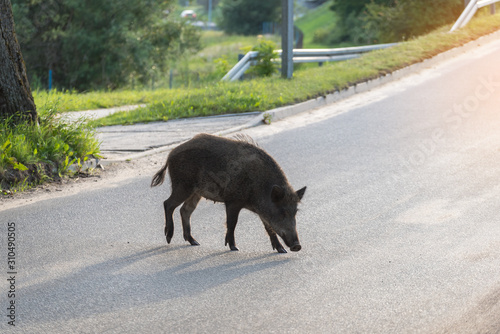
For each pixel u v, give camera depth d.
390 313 14.05
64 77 85.31
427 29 101.69
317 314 13.97
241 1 187.88
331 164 29.06
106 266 16.92
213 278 16.20
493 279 16.08
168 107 43.25
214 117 40.47
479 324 13.49
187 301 14.64
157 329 13.16
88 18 82.25
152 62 86.69
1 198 23.55
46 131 28.56
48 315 13.77
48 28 82.38
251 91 44.69
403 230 20.42
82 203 23.31
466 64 53.03
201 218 22.05
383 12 108.44
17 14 76.56
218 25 195.50
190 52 96.56
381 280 16.09
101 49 82.31
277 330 13.16
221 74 69.12
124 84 86.31
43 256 17.62
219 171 18.27
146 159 30.55
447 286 15.66
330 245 19.06
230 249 18.80
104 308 14.18
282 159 30.06
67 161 27.17
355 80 48.03
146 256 17.91
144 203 23.59
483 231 20.11
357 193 24.72
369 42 122.38
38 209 22.36
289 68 51.25
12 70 27.61
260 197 18.09
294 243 17.56
